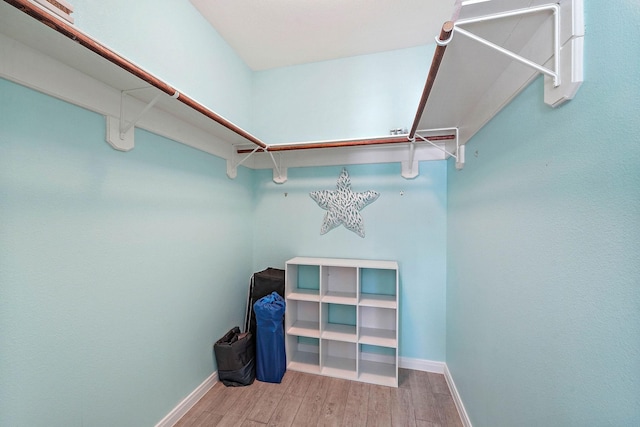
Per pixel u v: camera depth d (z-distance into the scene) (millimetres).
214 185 1927
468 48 858
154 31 1392
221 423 1555
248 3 1645
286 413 1639
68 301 1012
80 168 1054
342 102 2248
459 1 660
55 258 971
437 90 1171
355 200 2246
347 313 2275
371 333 2100
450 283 1936
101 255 1136
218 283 1972
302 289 2354
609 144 539
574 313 643
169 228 1512
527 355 864
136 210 1305
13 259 859
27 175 892
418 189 2131
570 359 655
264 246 2473
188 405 1642
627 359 494
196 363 1728
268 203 2453
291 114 2367
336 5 1657
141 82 1104
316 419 1591
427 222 2115
